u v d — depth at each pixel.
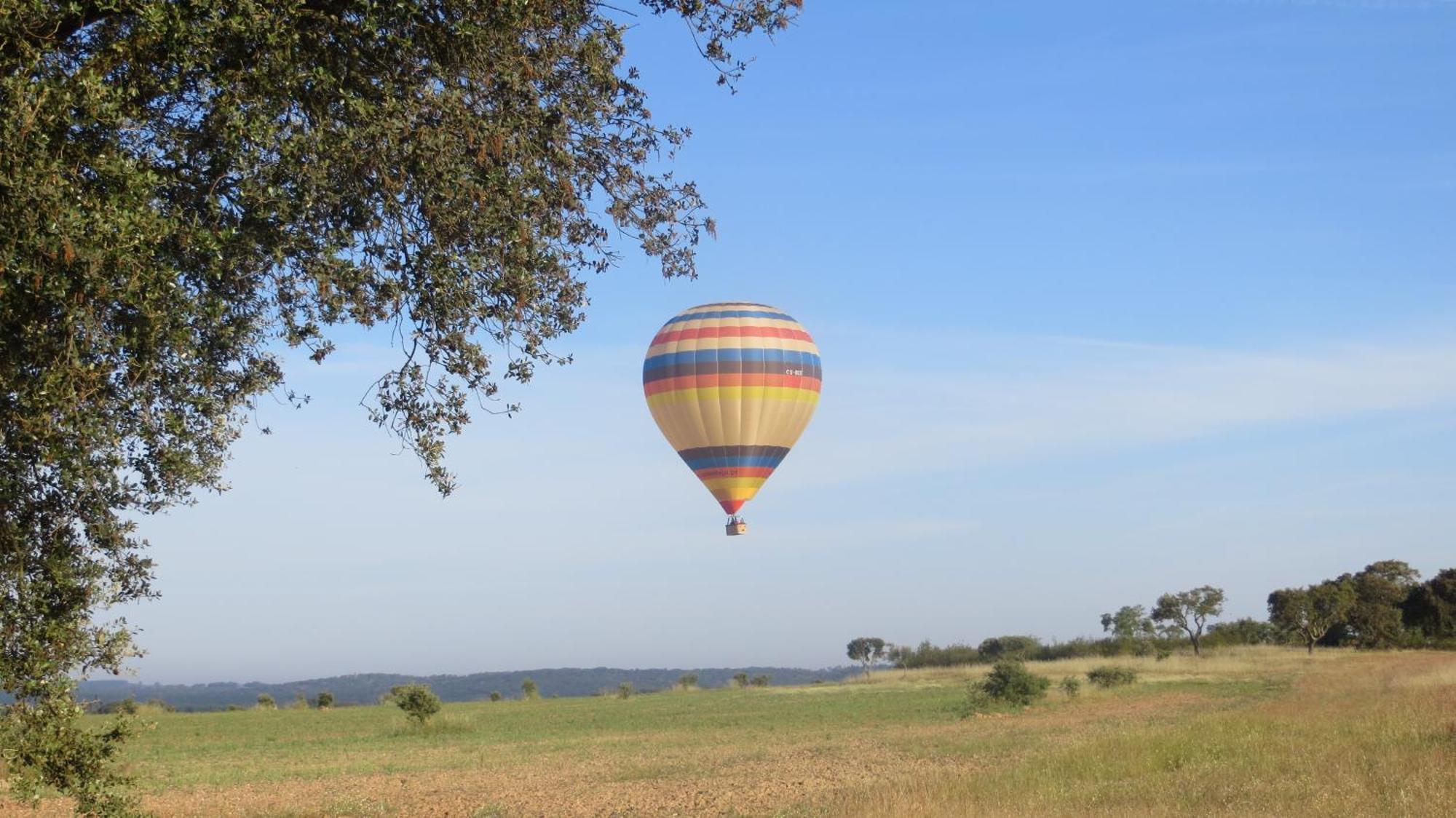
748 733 39.03
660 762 28.09
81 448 8.16
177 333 8.52
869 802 16.05
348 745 38.81
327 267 9.16
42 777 8.95
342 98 9.05
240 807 20.08
